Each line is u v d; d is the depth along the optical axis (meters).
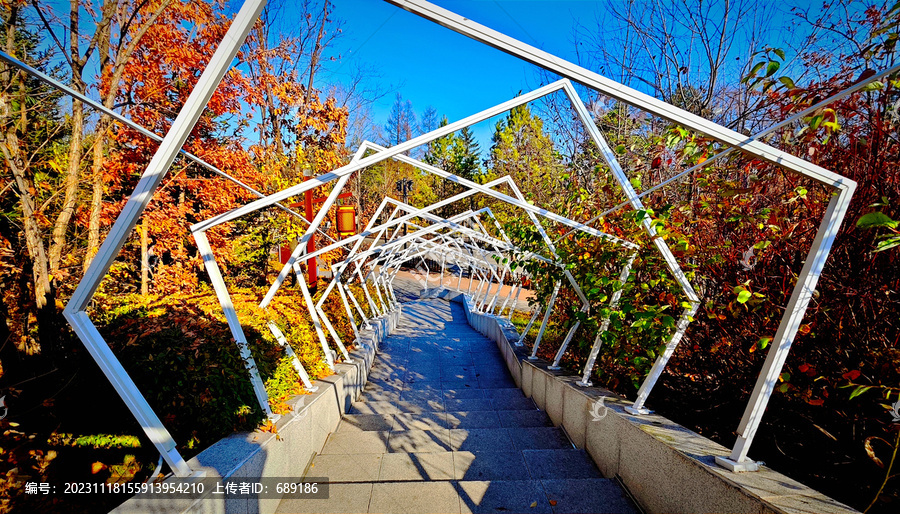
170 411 2.64
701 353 3.20
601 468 3.07
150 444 2.62
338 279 6.39
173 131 1.80
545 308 5.61
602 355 3.85
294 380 3.84
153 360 2.64
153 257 9.52
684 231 3.18
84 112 4.69
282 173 8.73
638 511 2.51
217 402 2.61
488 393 5.70
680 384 3.63
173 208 6.97
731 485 1.77
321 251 4.27
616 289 3.08
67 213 4.27
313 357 4.56
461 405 5.18
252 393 2.83
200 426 2.66
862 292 2.16
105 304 5.04
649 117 5.17
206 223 2.74
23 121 3.98
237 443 2.50
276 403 3.15
